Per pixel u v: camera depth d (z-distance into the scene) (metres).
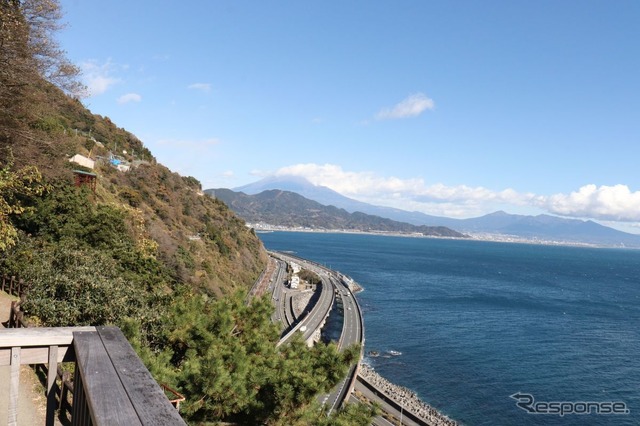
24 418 9.04
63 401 9.66
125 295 19.36
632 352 74.94
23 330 4.13
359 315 90.94
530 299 126.88
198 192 108.94
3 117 23.78
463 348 73.38
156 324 17.06
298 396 9.89
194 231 76.81
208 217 91.06
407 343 74.88
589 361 69.12
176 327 12.52
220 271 69.56
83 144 70.50
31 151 26.64
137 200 60.72
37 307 17.08
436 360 66.69
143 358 9.36
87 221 32.25
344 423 10.20
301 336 12.76
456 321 92.88
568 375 62.44
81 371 3.40
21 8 23.02
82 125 84.00
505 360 67.94
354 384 52.91
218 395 9.47
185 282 49.84
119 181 65.81
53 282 18.11
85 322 17.77
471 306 110.44
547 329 89.62
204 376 9.20
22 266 22.20
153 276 32.81
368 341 75.00
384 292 126.38
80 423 3.34
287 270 140.25
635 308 121.31
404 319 92.50
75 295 18.27
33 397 10.05
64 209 31.27
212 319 12.35
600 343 80.19
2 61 21.69
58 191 32.00
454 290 136.38
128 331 10.23
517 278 182.00
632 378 62.03
